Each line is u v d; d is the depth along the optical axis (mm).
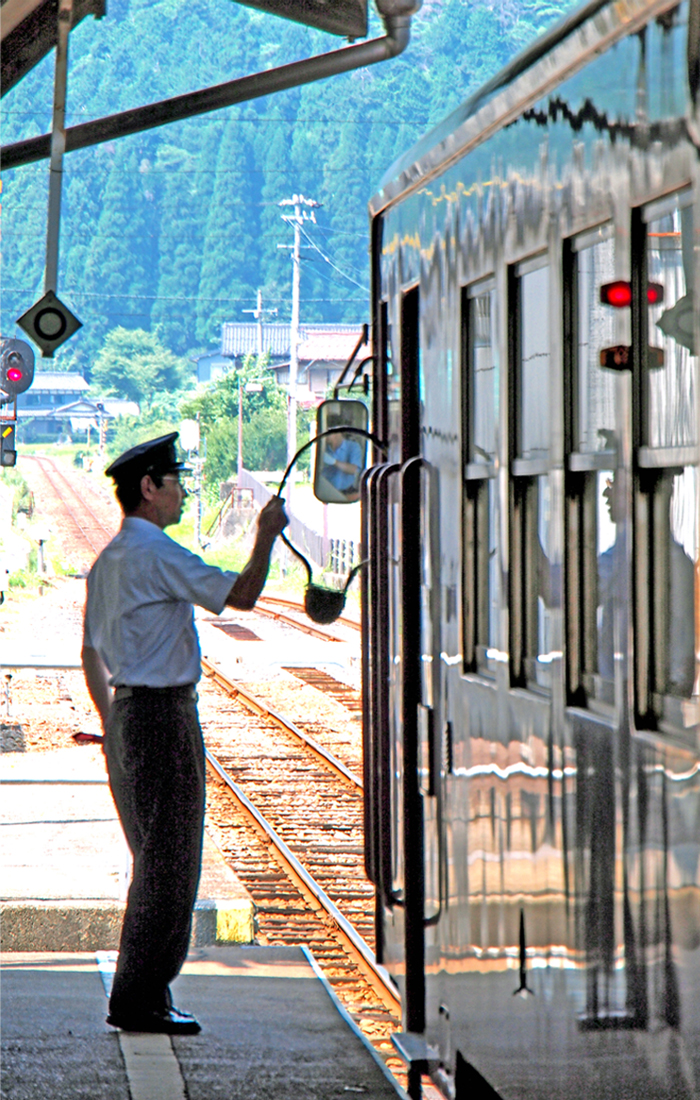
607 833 12297
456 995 17250
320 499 21688
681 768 10797
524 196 14539
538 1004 14164
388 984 26688
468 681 16672
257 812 45562
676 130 10875
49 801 40406
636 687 11641
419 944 19406
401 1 24719
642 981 11586
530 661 14742
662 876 11180
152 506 18562
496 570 15680
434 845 18469
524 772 14609
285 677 88688
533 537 14656
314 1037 19453
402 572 19453
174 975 19031
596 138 12531
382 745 20719
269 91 25406
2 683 67562
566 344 13320
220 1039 19125
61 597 168375
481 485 16500
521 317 14867
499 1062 15445
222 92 25328
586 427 12852
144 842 18328
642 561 11625
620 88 12008
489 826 15875
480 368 16391
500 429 15266
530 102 14383
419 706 19109
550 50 13789
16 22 24125
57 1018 19719
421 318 19109
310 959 24156
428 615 18734
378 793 20969
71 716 68125
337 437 21719
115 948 27766
